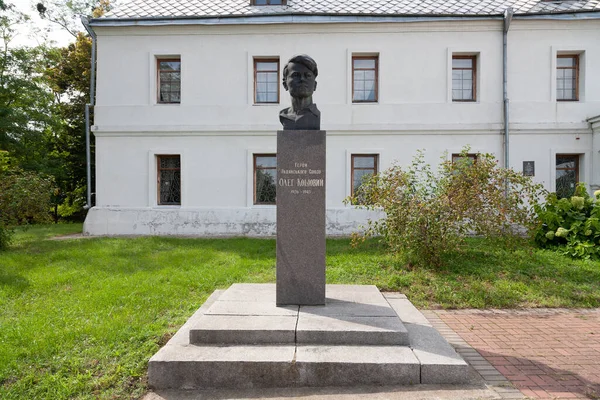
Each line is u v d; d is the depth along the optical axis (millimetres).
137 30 13039
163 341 4188
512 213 6875
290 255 4602
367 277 6898
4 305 5406
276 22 12633
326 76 12883
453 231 6973
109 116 13125
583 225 8250
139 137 13062
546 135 12602
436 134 12734
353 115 12820
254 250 9547
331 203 12781
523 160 12609
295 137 4621
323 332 3775
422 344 3830
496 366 3779
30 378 3436
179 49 13070
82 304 5363
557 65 12969
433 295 6117
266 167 13125
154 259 8430
